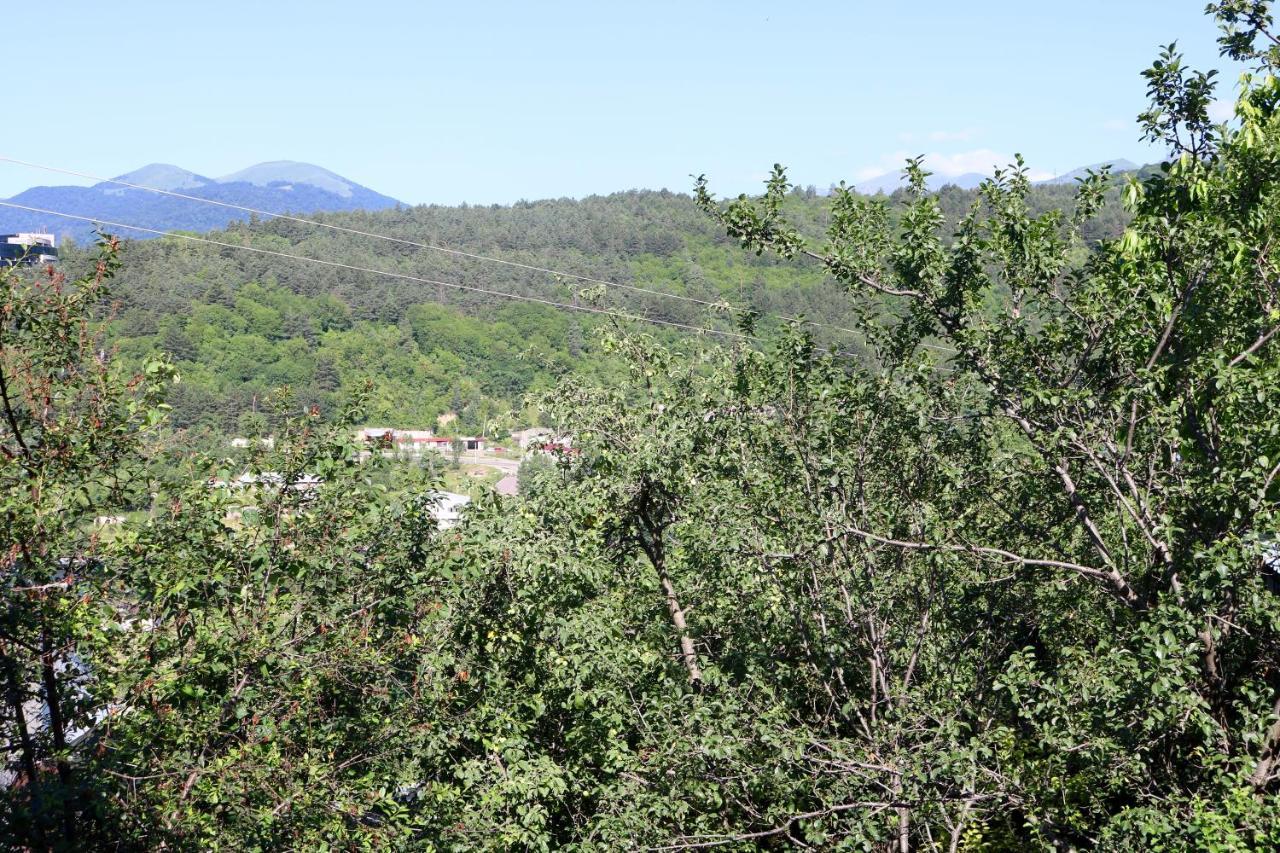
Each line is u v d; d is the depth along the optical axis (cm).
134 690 820
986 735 923
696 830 1039
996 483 1155
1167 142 1060
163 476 912
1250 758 784
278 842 838
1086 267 1098
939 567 1062
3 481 816
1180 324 1037
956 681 1079
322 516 940
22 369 831
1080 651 928
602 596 1360
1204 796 858
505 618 1208
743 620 1215
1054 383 1038
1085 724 850
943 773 898
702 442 1252
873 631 1097
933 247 999
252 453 945
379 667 938
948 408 1126
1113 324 1012
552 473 1500
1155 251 1059
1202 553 816
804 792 1048
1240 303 1037
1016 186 1017
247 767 816
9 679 773
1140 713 853
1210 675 952
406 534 1027
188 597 877
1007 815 1069
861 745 1005
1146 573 981
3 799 768
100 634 781
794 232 1077
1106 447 993
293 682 898
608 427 1477
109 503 872
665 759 1016
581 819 1313
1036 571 1127
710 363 1490
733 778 993
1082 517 991
